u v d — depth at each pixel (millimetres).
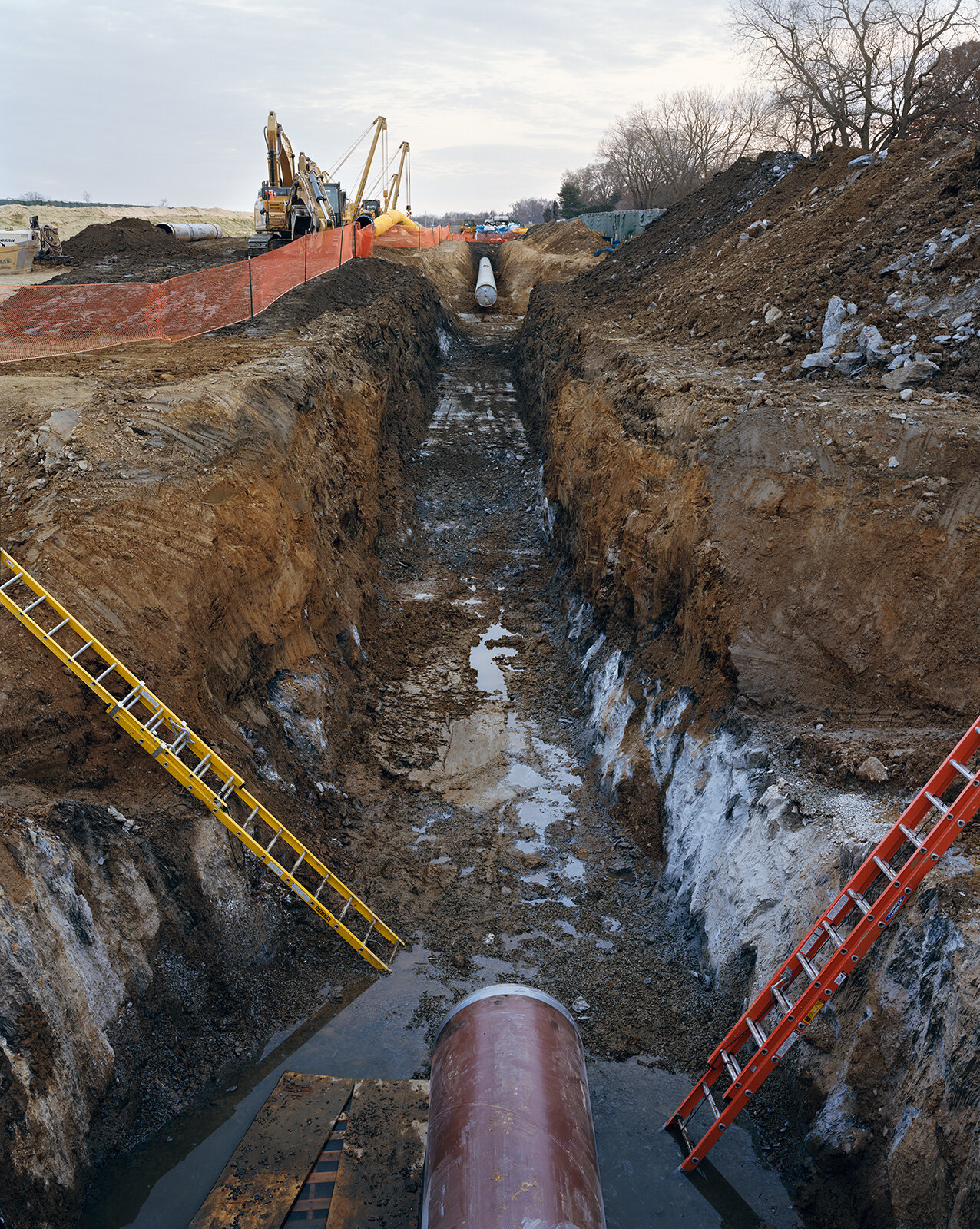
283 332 18375
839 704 9383
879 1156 5992
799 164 22062
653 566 12391
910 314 13016
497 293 41688
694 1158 6688
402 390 23891
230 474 11094
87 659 8391
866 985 6680
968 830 6910
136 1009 7340
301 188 27219
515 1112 5250
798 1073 6949
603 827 11289
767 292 16359
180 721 8211
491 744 13219
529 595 17953
